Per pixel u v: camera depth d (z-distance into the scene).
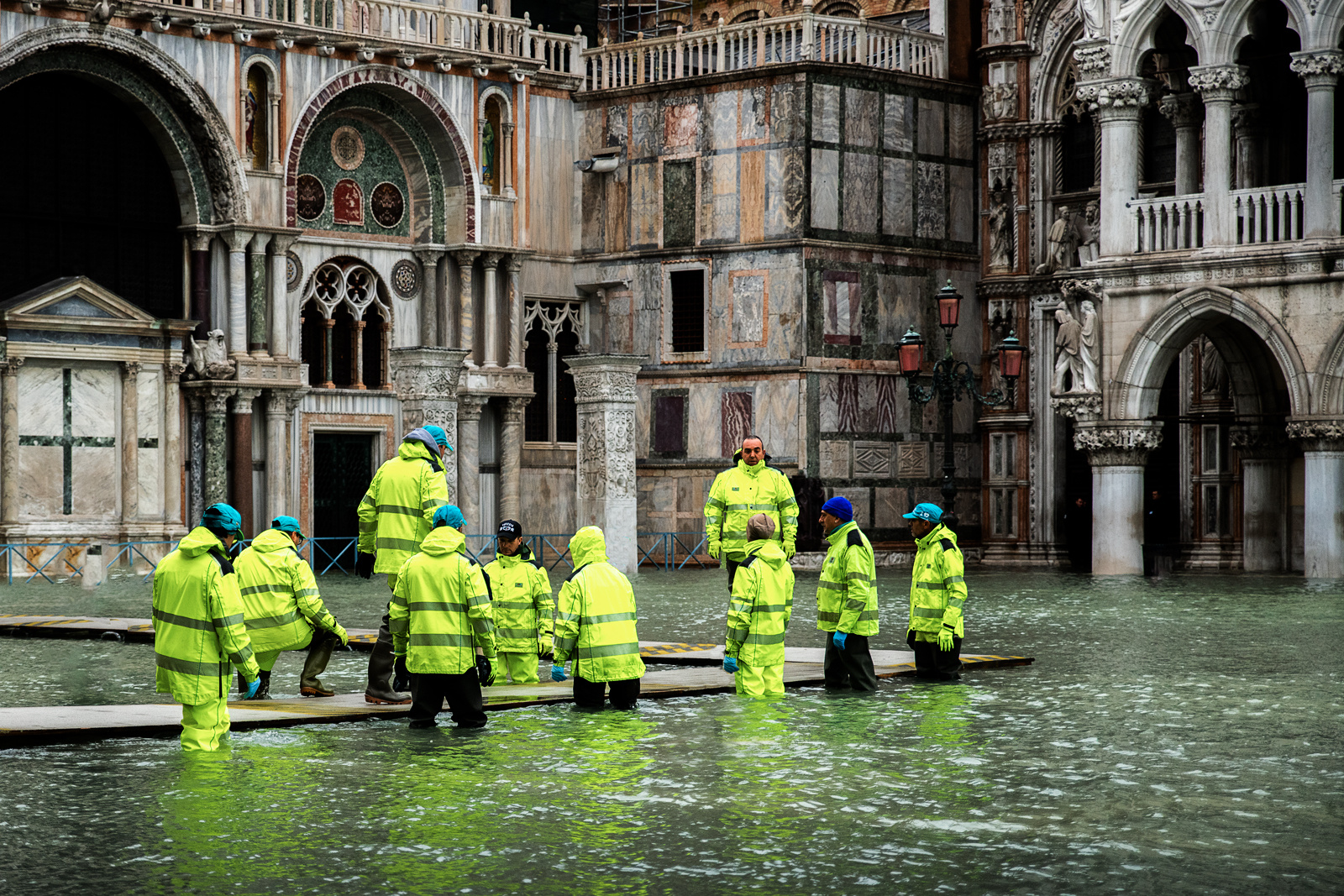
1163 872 9.62
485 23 41.19
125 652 20.78
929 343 42.78
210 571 13.42
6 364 35.06
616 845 10.28
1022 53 42.59
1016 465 42.94
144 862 9.87
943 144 43.03
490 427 42.03
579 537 15.95
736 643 16.55
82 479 36.41
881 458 41.88
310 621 16.31
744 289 41.22
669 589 32.66
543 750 13.55
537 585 17.53
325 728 14.69
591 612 15.74
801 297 40.31
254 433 38.31
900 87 42.12
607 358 36.25
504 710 15.76
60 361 36.03
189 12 36.19
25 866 9.77
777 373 40.69
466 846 10.26
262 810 11.23
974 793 11.83
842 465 41.06
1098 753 13.38
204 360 37.25
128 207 36.88
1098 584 32.84
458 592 14.57
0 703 16.27
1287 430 32.84
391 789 11.93
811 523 39.81
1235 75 33.41
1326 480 32.50
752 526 16.80
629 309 42.97
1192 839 10.42
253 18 37.19
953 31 43.62
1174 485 40.91
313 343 39.81
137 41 35.66
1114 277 34.91
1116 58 34.75
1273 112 37.56
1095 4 35.00
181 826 10.76
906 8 48.69
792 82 40.44
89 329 35.97
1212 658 19.97
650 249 42.56
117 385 36.84
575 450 43.75
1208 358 38.91
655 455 42.56
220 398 37.34
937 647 17.86
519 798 11.64
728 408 41.47
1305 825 10.83
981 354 43.66
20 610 27.22
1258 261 32.91
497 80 41.50
